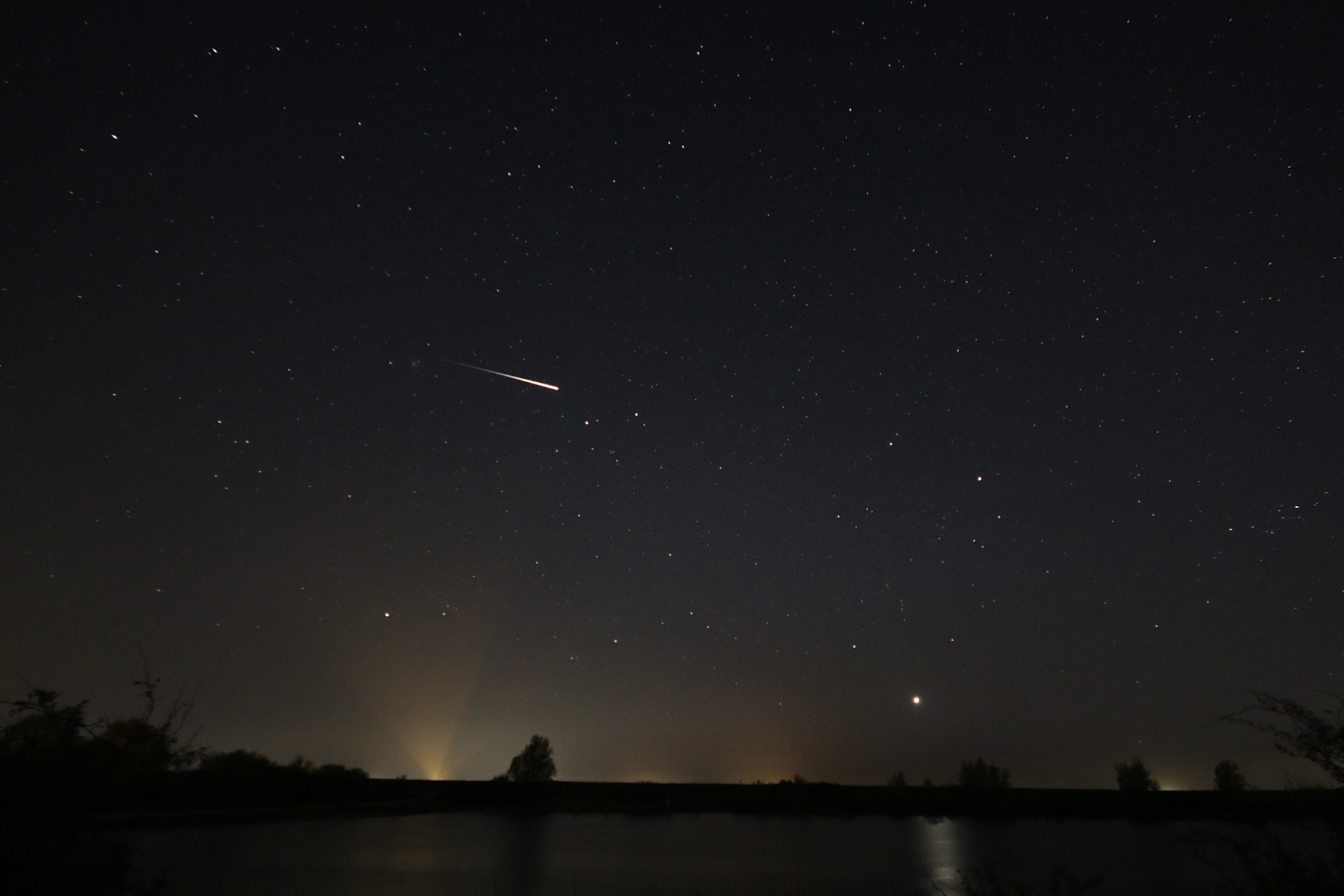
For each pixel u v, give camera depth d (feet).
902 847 84.64
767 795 159.74
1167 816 117.08
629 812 143.02
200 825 88.02
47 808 15.69
